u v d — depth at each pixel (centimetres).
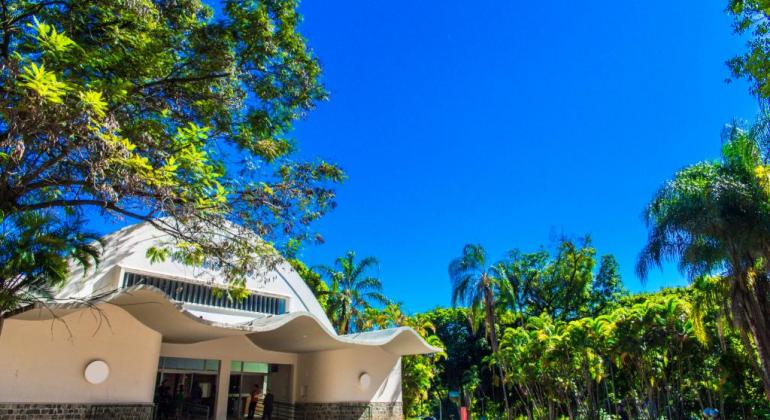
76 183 950
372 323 3397
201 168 1014
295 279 2292
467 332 4650
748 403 2323
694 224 1479
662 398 2659
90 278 1628
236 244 1273
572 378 2770
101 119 815
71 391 1392
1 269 1060
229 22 1141
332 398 2106
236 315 1997
